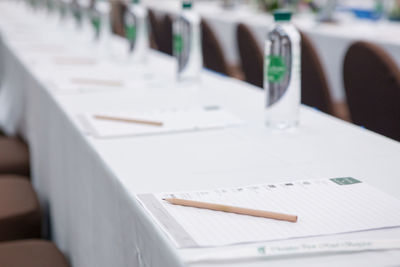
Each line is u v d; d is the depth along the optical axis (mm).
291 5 6246
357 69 2867
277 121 1721
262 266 888
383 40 4090
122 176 1316
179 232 1007
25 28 5215
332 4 5266
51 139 2295
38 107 2602
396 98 2684
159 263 1022
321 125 1754
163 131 1706
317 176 1295
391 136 2824
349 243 941
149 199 1165
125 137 1655
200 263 899
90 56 3422
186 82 2420
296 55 1686
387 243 941
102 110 1979
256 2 6820
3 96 3652
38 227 2182
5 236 2107
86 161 1641
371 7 6527
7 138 3203
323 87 3369
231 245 960
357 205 1113
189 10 2385
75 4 4785
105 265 1486
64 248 2117
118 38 4254
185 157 1459
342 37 4410
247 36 3945
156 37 6531
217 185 1251
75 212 1859
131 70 2863
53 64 3072
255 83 4074
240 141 1600
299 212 1087
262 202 1141
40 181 2654
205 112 1934
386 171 1324
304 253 919
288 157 1446
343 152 1478
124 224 1261
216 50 4621
